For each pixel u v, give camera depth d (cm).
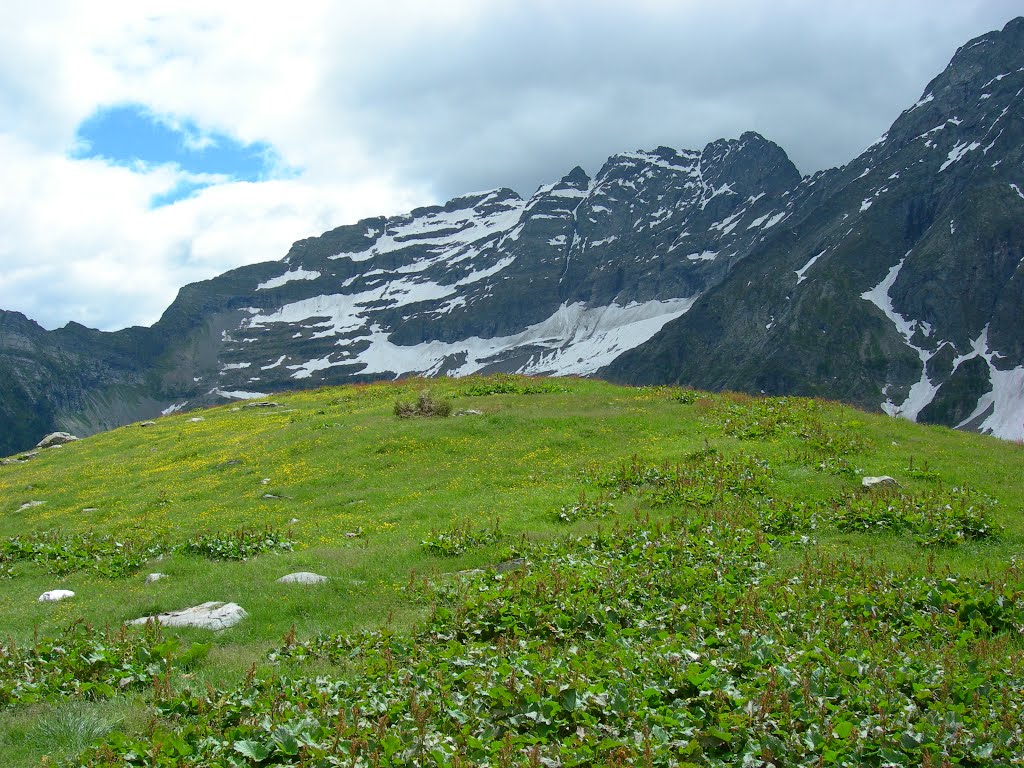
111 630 1850
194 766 1034
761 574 1975
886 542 2330
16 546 2900
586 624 1617
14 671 1491
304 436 4303
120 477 4172
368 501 3183
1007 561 2114
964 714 1127
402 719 1130
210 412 6234
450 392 5247
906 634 1564
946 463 3167
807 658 1316
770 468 3081
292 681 1340
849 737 1047
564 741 1043
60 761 1093
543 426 4006
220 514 3234
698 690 1197
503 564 2191
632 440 3731
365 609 1895
